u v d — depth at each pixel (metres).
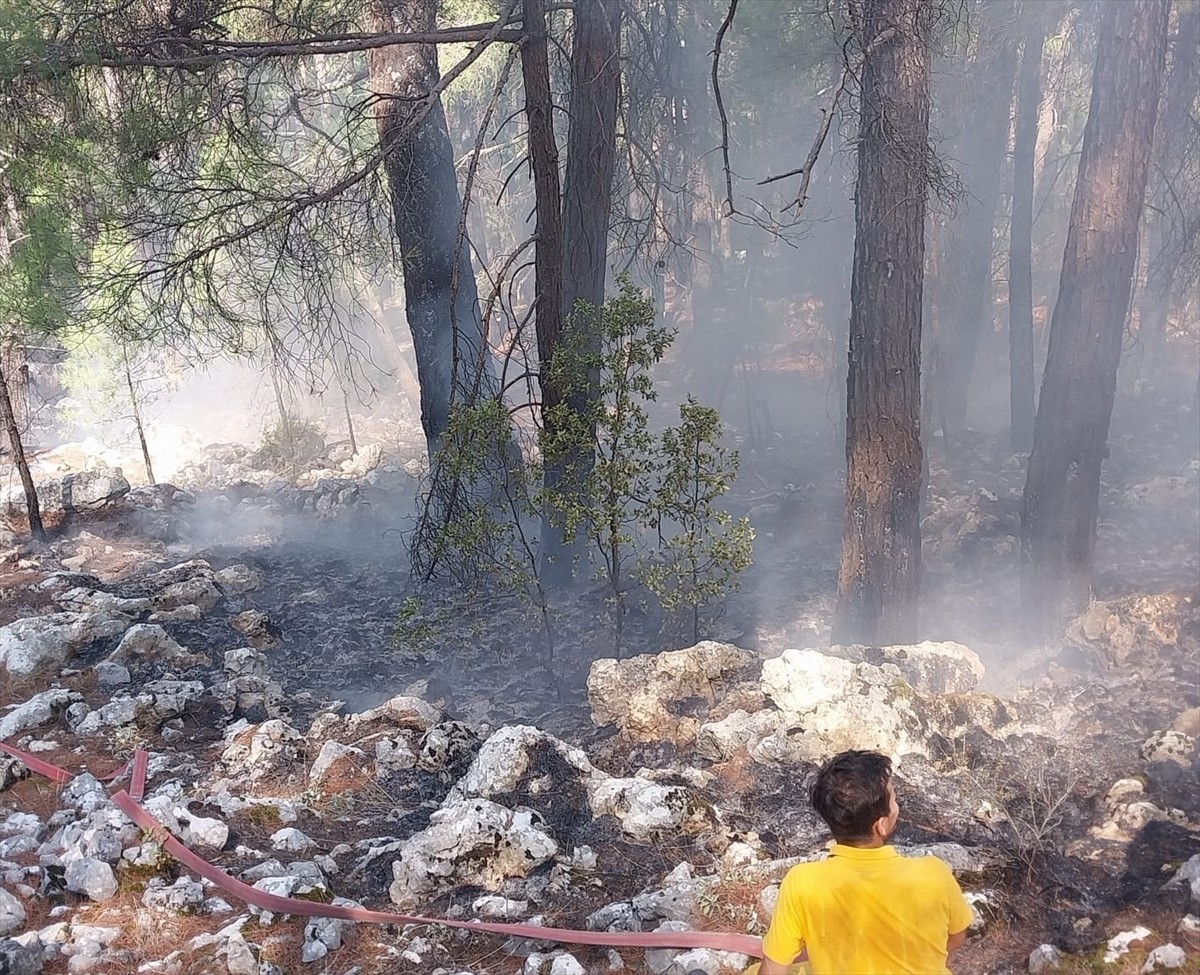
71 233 9.93
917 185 8.72
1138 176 8.68
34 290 9.86
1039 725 7.00
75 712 7.78
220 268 11.40
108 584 11.71
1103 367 8.95
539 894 5.22
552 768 6.23
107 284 10.12
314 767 6.83
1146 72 8.46
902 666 7.58
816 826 5.75
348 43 10.40
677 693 7.56
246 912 5.07
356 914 4.95
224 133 10.55
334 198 10.66
